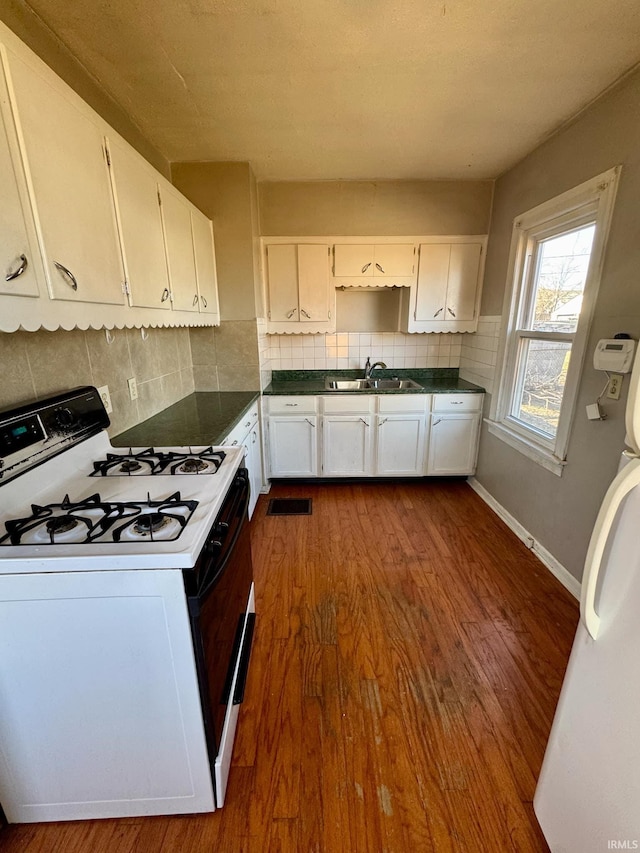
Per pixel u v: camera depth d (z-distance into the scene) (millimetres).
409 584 2029
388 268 2973
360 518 2707
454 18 1287
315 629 1731
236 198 2527
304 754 1234
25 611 866
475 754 1230
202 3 1212
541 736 1282
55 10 1237
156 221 1681
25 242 931
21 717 948
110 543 894
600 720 803
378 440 3053
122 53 1446
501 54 1470
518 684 1465
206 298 2422
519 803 1107
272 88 1678
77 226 1133
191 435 1830
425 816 1079
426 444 3082
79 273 1146
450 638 1678
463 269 2996
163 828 1058
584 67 1553
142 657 914
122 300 1400
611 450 1713
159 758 1011
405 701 1400
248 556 1623
